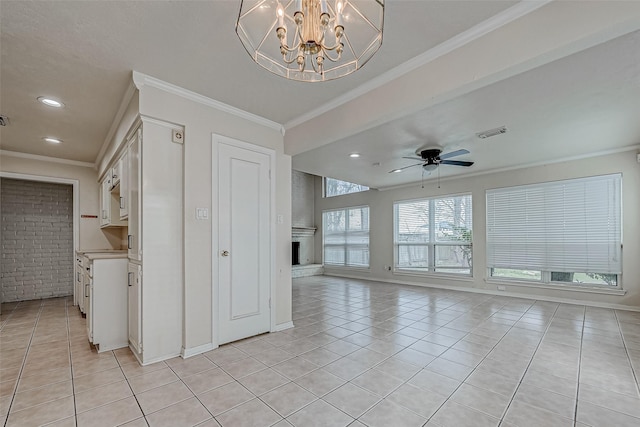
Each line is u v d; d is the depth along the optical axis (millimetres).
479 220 5859
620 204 4430
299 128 3363
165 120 2572
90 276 2881
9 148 4199
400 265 7152
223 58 2191
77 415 1800
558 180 4957
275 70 1937
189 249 2707
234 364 2514
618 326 3574
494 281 5633
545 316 4039
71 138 3812
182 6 1665
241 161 3135
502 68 1771
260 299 3270
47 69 2295
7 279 4961
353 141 3951
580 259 4738
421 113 3027
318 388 2127
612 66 2172
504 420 1767
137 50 2082
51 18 1744
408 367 2471
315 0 1505
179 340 2674
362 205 7906
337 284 6891
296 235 8570
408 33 1897
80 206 4902
